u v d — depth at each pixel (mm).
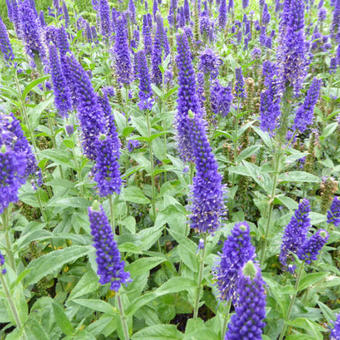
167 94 602
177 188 537
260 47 1304
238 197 637
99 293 443
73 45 1286
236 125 644
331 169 655
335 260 524
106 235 277
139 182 635
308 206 391
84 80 425
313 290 473
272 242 509
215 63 620
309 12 1826
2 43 557
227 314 324
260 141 743
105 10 1111
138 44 1135
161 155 589
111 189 369
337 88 904
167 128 628
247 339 225
